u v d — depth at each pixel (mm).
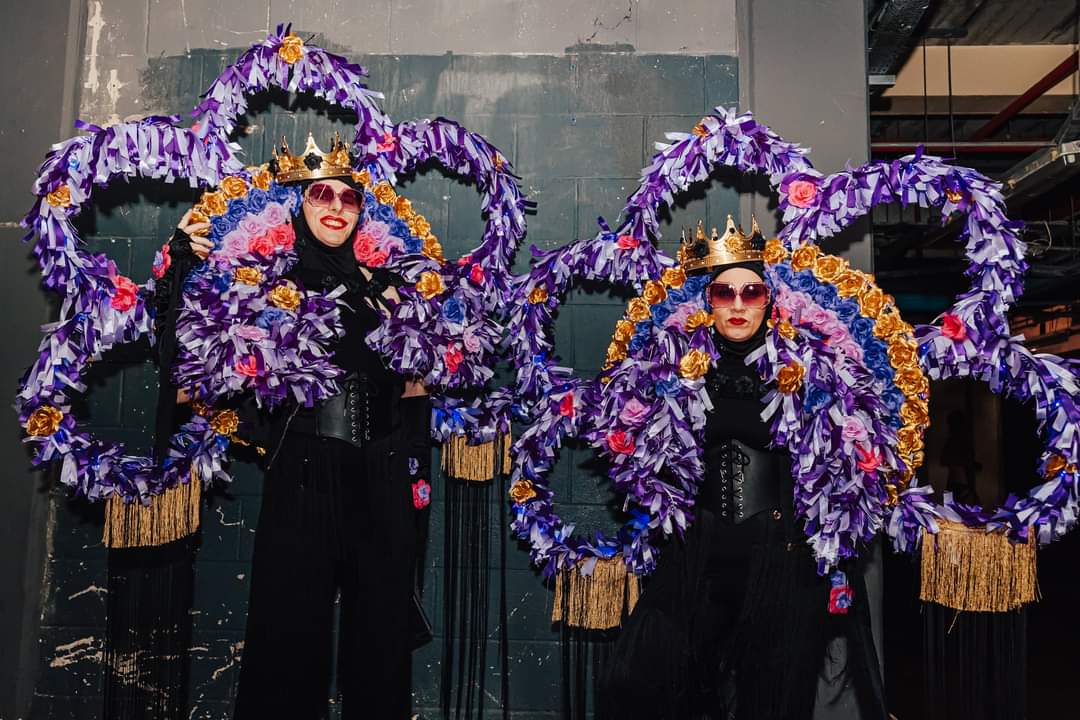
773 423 1866
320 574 2000
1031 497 1961
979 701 2016
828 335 1946
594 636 2371
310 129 2584
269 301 1895
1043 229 5859
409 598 2105
